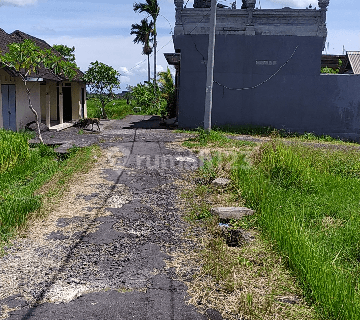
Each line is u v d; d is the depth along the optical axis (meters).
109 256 5.48
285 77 19.98
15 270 5.02
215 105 20.31
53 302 4.34
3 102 16.33
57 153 12.29
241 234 6.27
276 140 11.56
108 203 7.73
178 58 20.14
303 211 6.79
